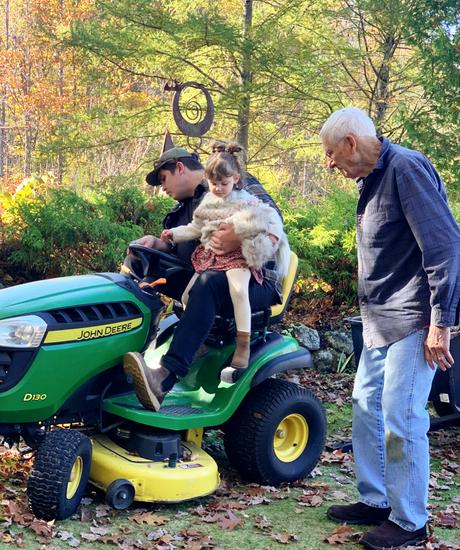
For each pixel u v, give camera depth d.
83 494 4.05
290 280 4.82
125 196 8.21
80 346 3.97
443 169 9.64
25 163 29.53
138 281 4.49
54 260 7.73
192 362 4.25
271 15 11.27
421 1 10.42
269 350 4.64
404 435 3.75
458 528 4.18
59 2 25.91
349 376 7.56
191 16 10.66
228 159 4.29
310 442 4.83
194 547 3.69
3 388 3.77
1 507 3.91
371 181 3.77
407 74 12.41
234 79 11.84
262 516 4.16
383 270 3.80
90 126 12.78
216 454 5.14
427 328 3.71
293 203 10.09
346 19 12.10
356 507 4.13
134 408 4.19
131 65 11.68
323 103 12.27
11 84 29.97
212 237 4.29
